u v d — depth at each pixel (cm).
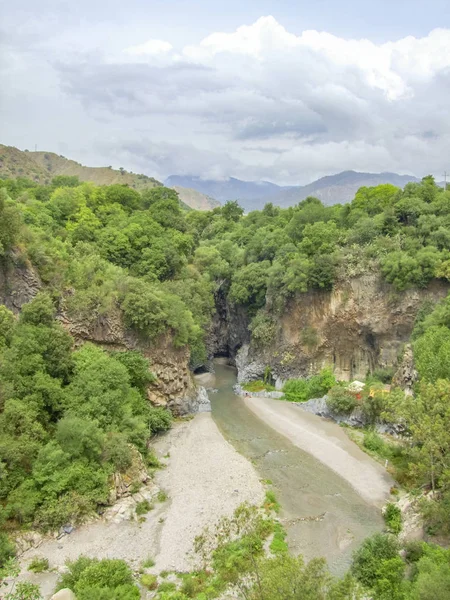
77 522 4172
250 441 6191
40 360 4928
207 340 10588
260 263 9662
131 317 6381
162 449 5862
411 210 7869
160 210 9912
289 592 2431
